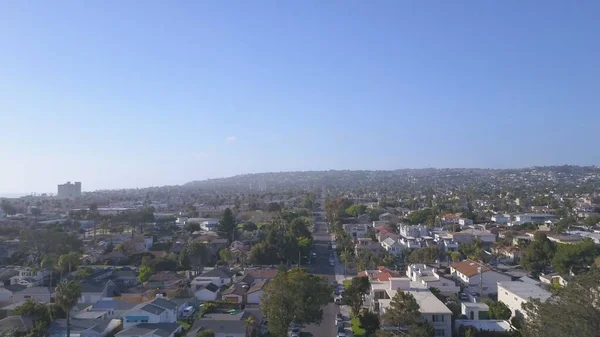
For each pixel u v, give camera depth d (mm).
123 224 169000
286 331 55781
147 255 109562
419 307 54188
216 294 76875
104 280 84500
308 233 125688
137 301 70312
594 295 34438
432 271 82000
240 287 78875
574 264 84562
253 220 186125
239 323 57594
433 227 154750
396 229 151250
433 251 102562
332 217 185625
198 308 70562
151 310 59469
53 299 72875
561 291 38812
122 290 82438
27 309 59812
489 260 103312
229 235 136500
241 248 119625
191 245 103750
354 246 121125
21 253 110938
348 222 177750
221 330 55750
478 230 138375
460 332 55000
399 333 52281
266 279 85938
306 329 60219
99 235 140625
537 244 95062
